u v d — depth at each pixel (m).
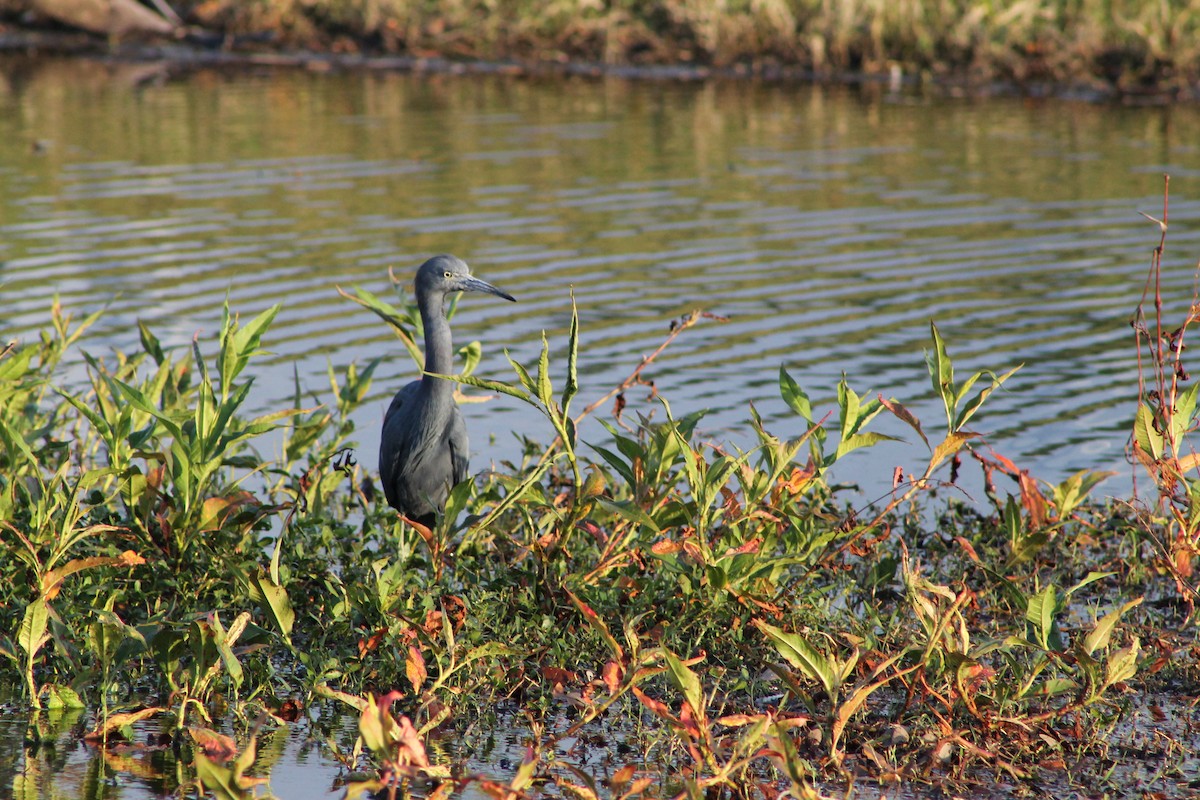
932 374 8.86
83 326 12.77
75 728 8.26
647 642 9.02
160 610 9.07
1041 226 21.94
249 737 8.19
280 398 14.38
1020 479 10.16
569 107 33.22
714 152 27.81
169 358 11.33
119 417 9.52
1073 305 17.72
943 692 8.25
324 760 7.95
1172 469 9.24
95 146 27.72
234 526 9.72
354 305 17.66
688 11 40.84
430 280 10.44
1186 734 8.21
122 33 43.53
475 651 8.24
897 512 11.77
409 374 15.26
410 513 10.88
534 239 21.06
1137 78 35.88
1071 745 8.09
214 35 43.38
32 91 34.31
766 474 9.18
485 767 7.89
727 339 16.38
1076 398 14.34
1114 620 7.95
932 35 38.62
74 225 21.48
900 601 9.98
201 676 8.22
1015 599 8.69
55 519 9.03
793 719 7.09
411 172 25.81
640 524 9.33
